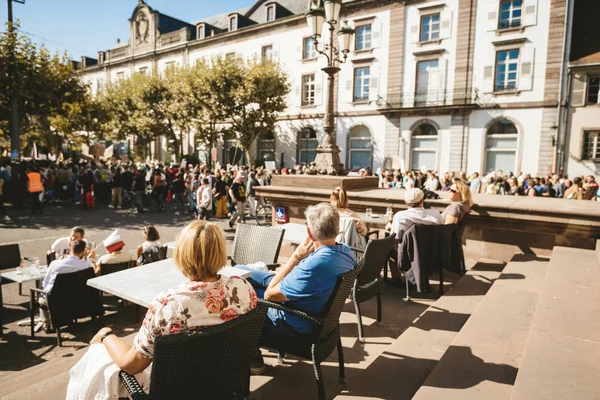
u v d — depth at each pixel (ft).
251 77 81.76
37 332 16.01
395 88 80.43
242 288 6.42
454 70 74.18
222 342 5.69
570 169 66.33
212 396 5.94
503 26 69.92
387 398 8.23
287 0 104.12
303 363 10.05
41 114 59.21
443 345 10.64
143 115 100.07
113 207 54.08
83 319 17.26
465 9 72.38
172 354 5.36
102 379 6.29
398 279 16.80
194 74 86.74
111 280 10.18
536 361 7.62
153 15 120.98
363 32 84.48
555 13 65.26
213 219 45.83
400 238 15.61
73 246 15.38
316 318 8.05
